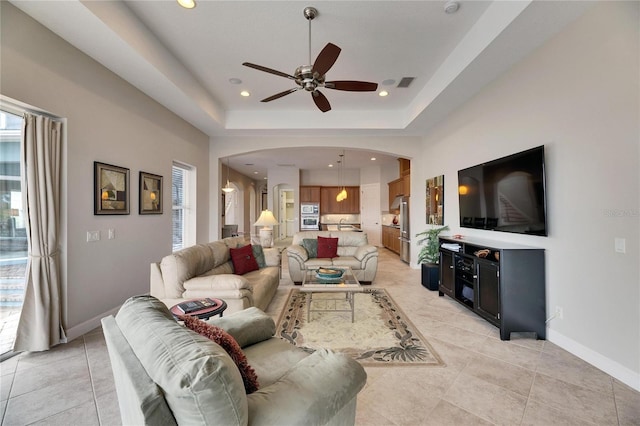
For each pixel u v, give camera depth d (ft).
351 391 3.84
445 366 7.18
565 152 8.05
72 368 6.97
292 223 37.47
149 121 12.37
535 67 9.04
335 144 18.65
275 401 3.31
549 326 8.61
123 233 10.87
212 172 18.63
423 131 17.72
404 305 11.85
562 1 7.00
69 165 8.57
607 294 6.93
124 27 8.34
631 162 6.43
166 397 2.61
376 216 30.63
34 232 7.63
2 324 7.68
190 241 16.89
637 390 6.21
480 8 8.55
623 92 6.57
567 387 6.32
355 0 8.08
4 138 7.70
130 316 3.79
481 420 5.32
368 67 11.94
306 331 9.26
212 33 9.66
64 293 8.41
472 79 10.98
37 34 7.59
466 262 11.09
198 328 4.08
